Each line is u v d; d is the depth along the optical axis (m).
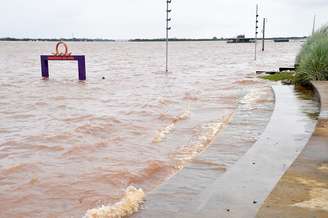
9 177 7.01
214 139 8.50
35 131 10.70
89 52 115.62
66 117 12.73
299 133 7.69
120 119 12.10
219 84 22.12
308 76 15.45
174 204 5.16
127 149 8.67
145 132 10.30
